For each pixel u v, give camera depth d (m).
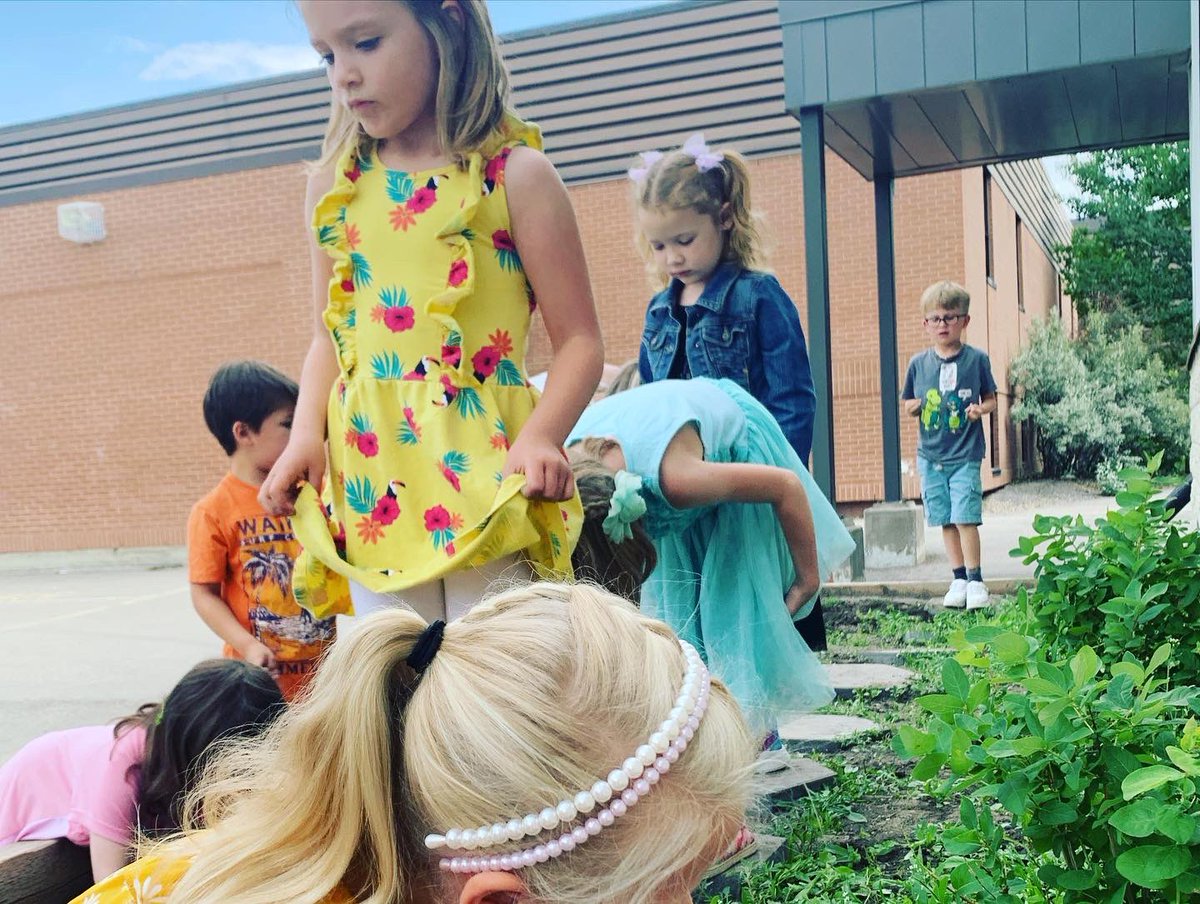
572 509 1.93
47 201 13.62
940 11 5.96
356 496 1.93
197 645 6.14
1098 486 14.90
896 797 2.52
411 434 1.91
